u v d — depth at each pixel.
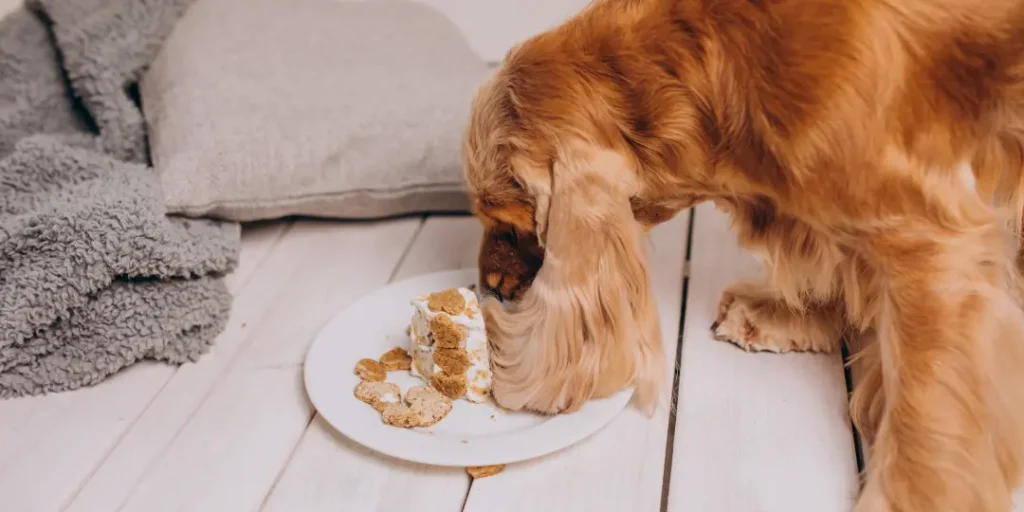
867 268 1.16
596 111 1.15
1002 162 1.09
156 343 1.41
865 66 1.02
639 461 1.20
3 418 1.32
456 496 1.15
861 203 1.06
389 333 1.44
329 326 1.44
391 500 1.15
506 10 2.41
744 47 1.08
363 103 1.85
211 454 1.23
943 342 1.04
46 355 1.39
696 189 1.20
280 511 1.14
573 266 1.17
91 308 1.40
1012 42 1.01
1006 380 1.06
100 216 1.42
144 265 1.42
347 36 1.97
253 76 1.85
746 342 1.41
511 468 1.19
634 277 1.20
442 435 1.23
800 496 1.13
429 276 1.58
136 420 1.31
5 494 1.17
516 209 1.25
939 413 1.03
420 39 2.02
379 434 1.20
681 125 1.13
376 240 1.81
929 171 1.04
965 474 1.02
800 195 1.09
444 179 1.83
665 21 1.12
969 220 1.05
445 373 1.29
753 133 1.09
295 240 1.81
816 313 1.38
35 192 1.63
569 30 1.19
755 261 1.67
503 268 1.32
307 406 1.32
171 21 1.96
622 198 1.17
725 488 1.15
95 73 1.83
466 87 1.93
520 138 1.17
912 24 1.02
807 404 1.29
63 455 1.24
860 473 1.16
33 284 1.36
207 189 1.67
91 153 1.72
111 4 1.90
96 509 1.15
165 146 1.74
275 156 1.74
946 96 1.03
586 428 1.20
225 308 1.52
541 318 1.21
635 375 1.24
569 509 1.13
